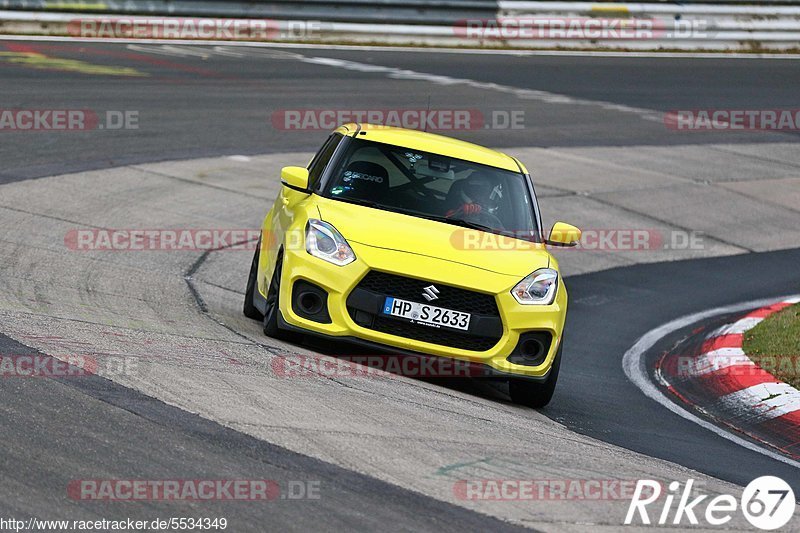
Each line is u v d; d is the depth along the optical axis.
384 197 28.33
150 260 37.16
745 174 69.44
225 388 21.59
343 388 23.25
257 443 18.69
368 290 25.44
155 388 20.89
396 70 84.06
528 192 29.81
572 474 20.02
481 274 25.80
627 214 57.62
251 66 78.69
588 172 64.44
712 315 42.31
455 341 25.58
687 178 66.62
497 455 20.42
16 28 79.62
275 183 52.59
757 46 111.12
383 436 20.22
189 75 72.69
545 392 26.53
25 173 46.59
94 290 31.19
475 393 27.14
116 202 44.72
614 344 37.00
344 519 16.11
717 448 25.17
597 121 77.44
